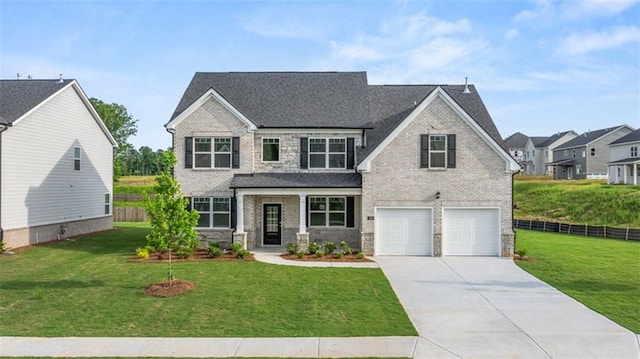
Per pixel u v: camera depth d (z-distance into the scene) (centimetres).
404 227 2339
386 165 2322
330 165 2539
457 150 2316
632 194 4388
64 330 1180
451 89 2880
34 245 2561
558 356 1017
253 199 2486
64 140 2900
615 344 1089
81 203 3109
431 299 1494
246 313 1323
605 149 7238
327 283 1695
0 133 2373
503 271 1945
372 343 1092
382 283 1708
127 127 7875
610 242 2995
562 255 2380
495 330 1190
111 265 1995
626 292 1590
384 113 2717
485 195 2311
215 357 1007
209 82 2798
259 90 2741
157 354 1023
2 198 2375
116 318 1276
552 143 8881
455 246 2330
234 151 2458
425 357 1010
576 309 1383
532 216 4712
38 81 2911
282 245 2558
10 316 1292
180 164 2461
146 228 3609
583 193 4875
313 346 1071
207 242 2445
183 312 1330
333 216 2541
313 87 2770
